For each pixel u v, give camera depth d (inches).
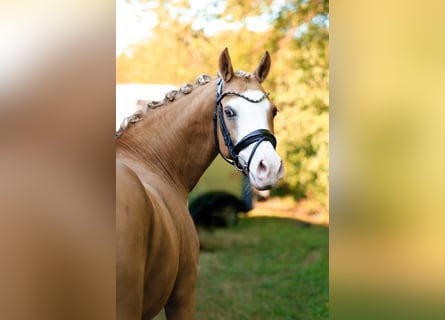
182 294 72.9
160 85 246.4
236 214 252.4
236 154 75.1
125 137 78.2
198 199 246.4
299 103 242.4
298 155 245.6
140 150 77.9
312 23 239.8
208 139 79.9
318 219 267.1
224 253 219.1
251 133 73.4
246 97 75.9
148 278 61.3
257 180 71.3
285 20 241.1
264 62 83.3
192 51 246.7
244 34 244.7
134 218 54.3
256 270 197.8
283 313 153.0
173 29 246.4
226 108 76.0
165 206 68.9
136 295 53.7
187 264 72.3
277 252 220.4
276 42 242.5
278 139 245.8
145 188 63.5
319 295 169.8
